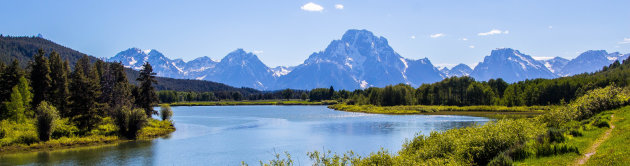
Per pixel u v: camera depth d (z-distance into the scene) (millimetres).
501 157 22500
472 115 110375
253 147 54312
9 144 50250
